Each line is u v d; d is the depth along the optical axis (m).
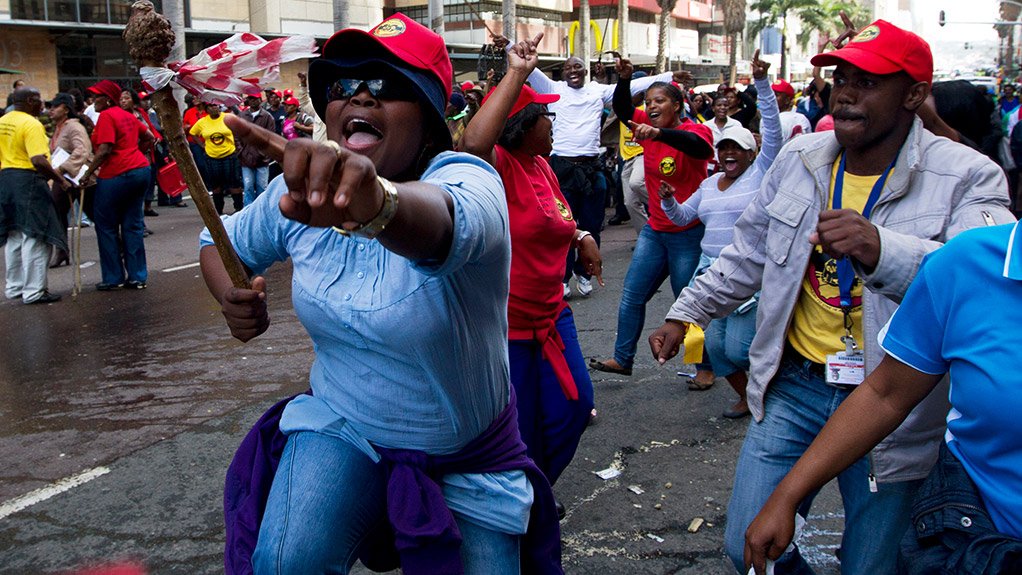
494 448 2.22
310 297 2.10
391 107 2.06
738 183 5.14
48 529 3.98
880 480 2.49
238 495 2.28
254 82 2.02
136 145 9.34
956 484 1.82
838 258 2.27
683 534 3.85
